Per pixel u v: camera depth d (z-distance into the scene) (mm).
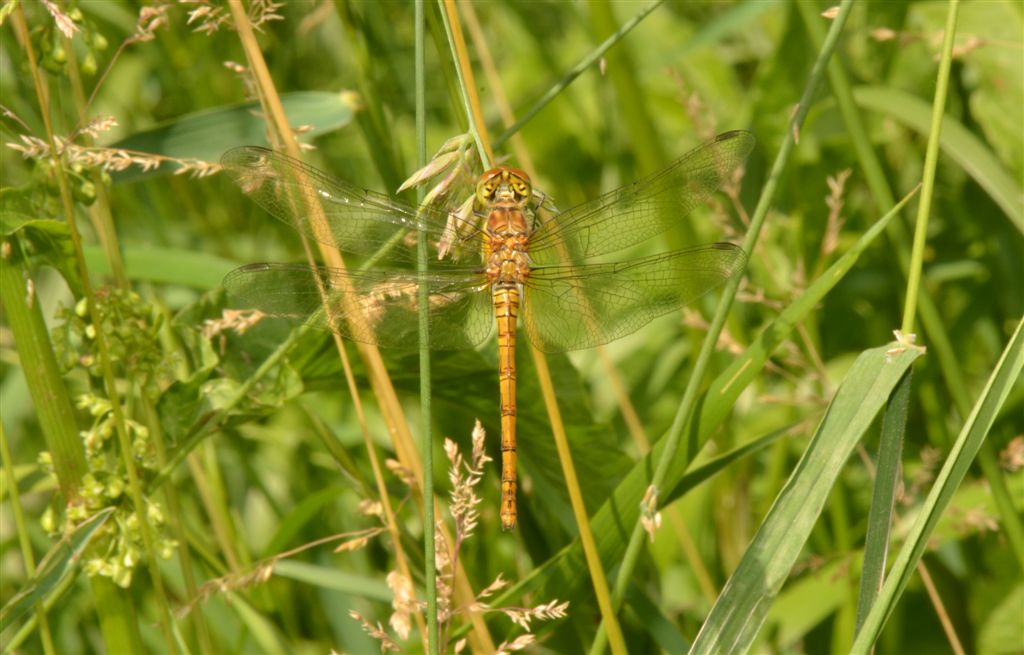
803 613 698
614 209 674
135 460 664
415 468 667
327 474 723
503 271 668
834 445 647
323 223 666
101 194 667
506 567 708
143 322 665
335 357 681
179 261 692
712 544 714
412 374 685
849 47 728
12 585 720
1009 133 703
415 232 667
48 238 659
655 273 669
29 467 680
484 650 665
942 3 712
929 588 682
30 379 658
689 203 673
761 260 723
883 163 727
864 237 655
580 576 665
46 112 652
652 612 673
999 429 713
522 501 690
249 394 672
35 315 658
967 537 707
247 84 668
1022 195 689
